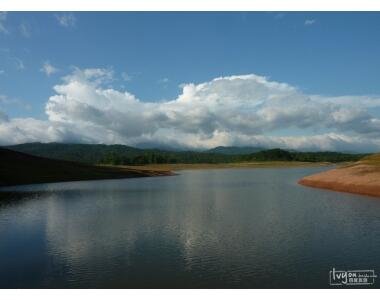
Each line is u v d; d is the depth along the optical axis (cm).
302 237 3175
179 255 2677
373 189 6019
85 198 6347
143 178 12788
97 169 14225
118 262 2531
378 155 12094
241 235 3275
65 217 4338
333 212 4400
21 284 2159
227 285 2097
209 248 2859
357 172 7725
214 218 4156
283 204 5200
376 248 2809
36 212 4741
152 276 2253
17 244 3048
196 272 2312
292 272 2305
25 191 7781
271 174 14438
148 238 3209
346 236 3189
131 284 2134
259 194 6662
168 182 10462
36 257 2678
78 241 3133
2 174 10456
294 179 11062
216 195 6631
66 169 13025
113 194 7025
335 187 7019
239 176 13262
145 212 4662
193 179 11850
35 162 13150
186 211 4706
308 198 5831
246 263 2477
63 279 2227
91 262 2541
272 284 2111
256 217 4184
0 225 3862
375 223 3728
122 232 3462
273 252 2723
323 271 2317
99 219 4175
